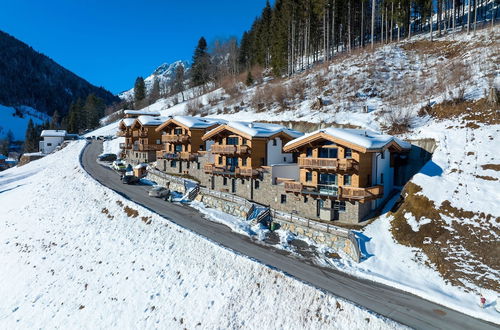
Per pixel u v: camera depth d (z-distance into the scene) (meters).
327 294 19.53
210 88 109.50
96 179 51.91
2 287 30.02
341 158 30.31
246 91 80.44
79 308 24.77
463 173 28.36
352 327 17.50
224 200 36.62
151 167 55.66
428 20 87.06
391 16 74.31
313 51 84.50
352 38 85.25
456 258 22.47
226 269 23.84
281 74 83.06
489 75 40.16
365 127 41.97
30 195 52.75
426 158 33.78
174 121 51.66
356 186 29.31
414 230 25.86
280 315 19.50
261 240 28.52
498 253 21.56
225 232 30.25
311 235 28.55
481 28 64.69
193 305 22.00
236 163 40.75
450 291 20.41
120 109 157.12
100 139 102.00
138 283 25.39
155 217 33.41
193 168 48.94
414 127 38.31
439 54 58.47
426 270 22.61
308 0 76.12
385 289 20.91
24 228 40.72
